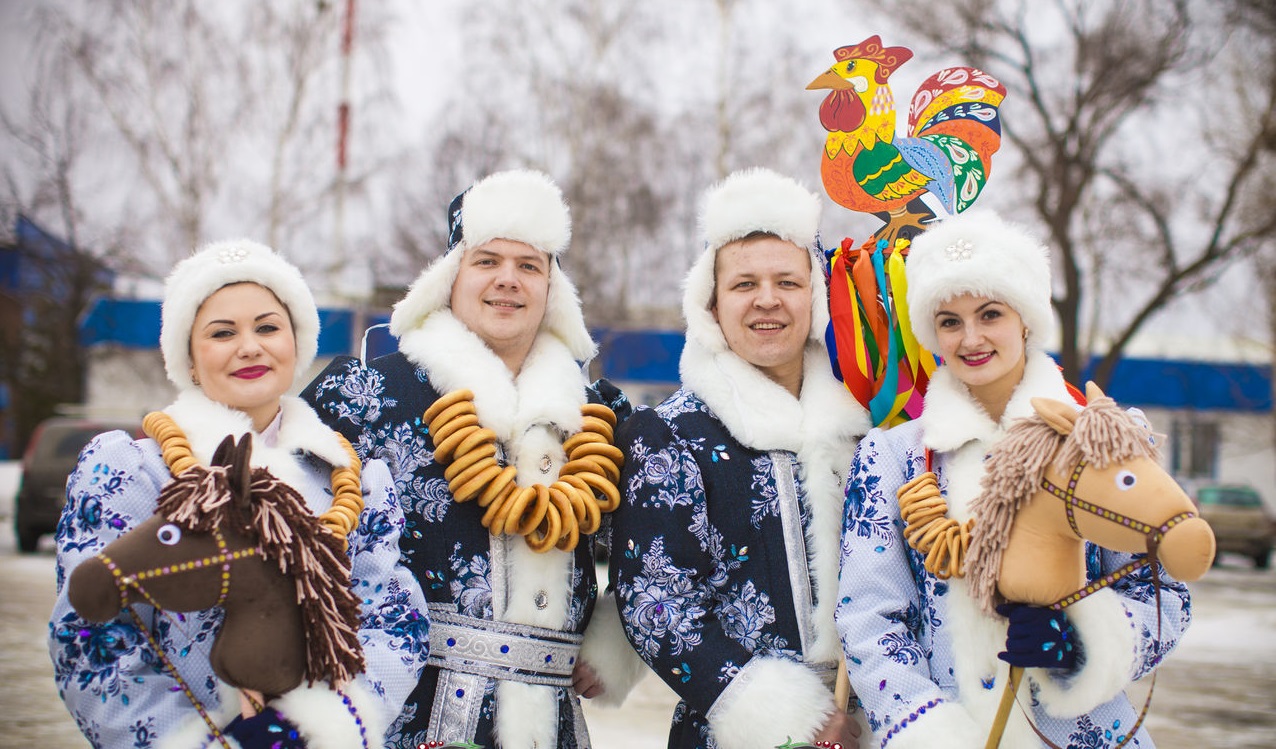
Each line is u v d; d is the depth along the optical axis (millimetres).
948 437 2338
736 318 2648
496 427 2533
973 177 2980
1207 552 1884
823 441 2578
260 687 1870
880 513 2377
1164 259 16859
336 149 18141
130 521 2020
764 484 2562
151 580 1792
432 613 2465
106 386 23500
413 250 18203
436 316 2695
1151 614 2178
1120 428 1971
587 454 2590
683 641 2396
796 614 2494
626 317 19656
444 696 2422
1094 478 1975
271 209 18016
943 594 2287
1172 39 15586
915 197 2953
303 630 1903
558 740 2529
